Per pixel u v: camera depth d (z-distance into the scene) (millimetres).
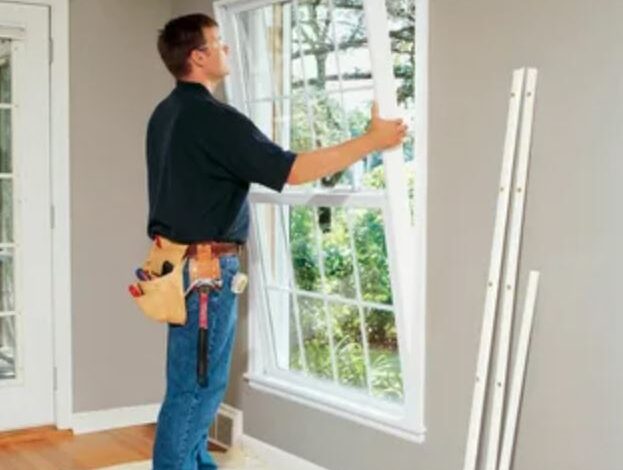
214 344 3152
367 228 3475
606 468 2658
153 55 4785
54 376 4613
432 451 3258
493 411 2883
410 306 3287
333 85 3510
